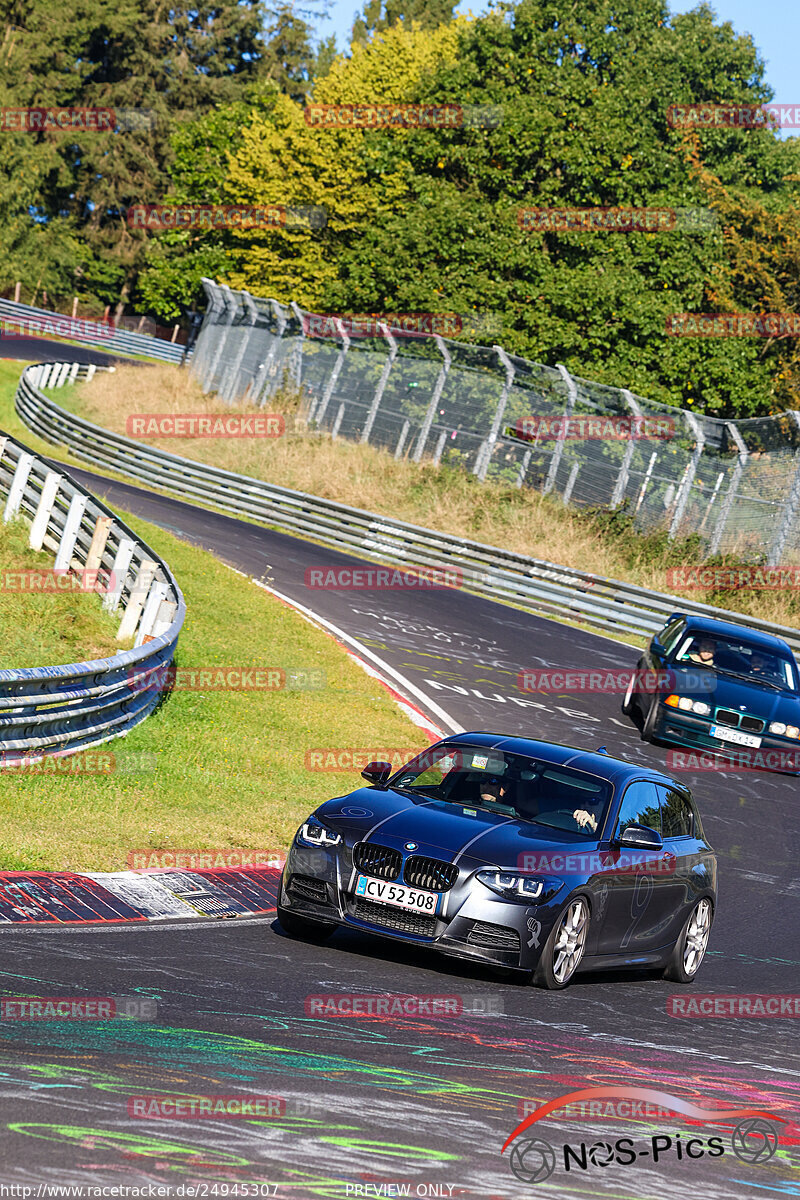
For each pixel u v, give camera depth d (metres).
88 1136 12.44
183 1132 12.93
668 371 116.00
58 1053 15.14
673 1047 21.30
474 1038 19.22
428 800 26.41
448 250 118.12
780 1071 21.00
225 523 94.06
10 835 27.02
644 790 28.08
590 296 114.50
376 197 148.00
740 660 55.03
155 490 106.81
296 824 35.62
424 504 99.38
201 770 39.12
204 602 64.38
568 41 129.12
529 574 85.31
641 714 55.44
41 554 55.97
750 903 36.66
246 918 26.23
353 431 111.75
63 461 106.44
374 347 112.62
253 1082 15.02
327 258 157.75
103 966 20.09
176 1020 17.48
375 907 24.08
